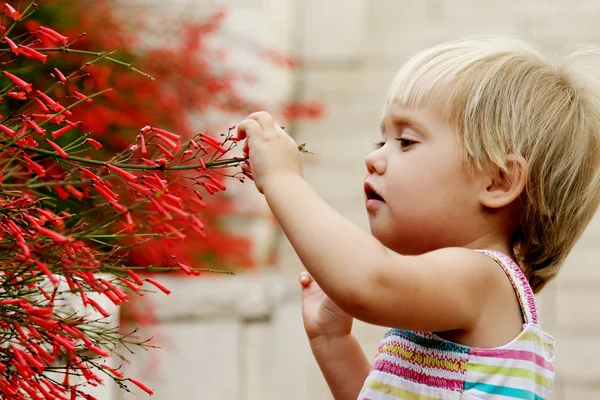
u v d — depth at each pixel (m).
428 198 1.77
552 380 1.76
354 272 1.61
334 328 2.12
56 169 2.31
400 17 8.55
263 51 5.57
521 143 1.79
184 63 3.68
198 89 3.84
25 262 1.51
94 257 1.61
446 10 8.45
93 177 1.61
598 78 1.97
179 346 3.73
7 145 1.58
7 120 1.66
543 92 1.85
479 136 1.77
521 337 1.70
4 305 1.50
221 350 3.74
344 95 8.28
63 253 1.52
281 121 5.12
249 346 3.77
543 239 1.89
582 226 1.94
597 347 6.94
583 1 8.16
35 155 1.80
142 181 1.64
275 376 3.86
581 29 7.86
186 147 1.69
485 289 1.69
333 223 1.65
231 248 4.28
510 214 1.85
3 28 1.64
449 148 1.77
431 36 8.41
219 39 5.74
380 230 1.82
